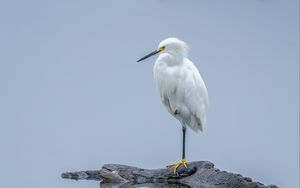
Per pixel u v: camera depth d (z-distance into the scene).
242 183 13.91
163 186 14.57
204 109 15.47
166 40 15.23
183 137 15.55
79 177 15.90
